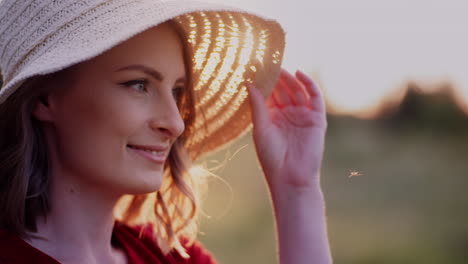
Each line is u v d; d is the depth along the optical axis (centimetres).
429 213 605
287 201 148
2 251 114
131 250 143
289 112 153
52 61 102
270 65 141
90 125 115
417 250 509
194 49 138
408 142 919
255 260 465
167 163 150
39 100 119
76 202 123
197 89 149
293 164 149
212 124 154
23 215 117
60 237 123
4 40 118
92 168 117
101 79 114
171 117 119
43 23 110
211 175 163
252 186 623
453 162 811
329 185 685
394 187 693
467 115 1046
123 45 114
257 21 128
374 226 562
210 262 164
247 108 154
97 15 108
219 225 537
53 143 121
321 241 145
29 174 118
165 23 120
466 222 566
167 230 149
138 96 117
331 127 955
